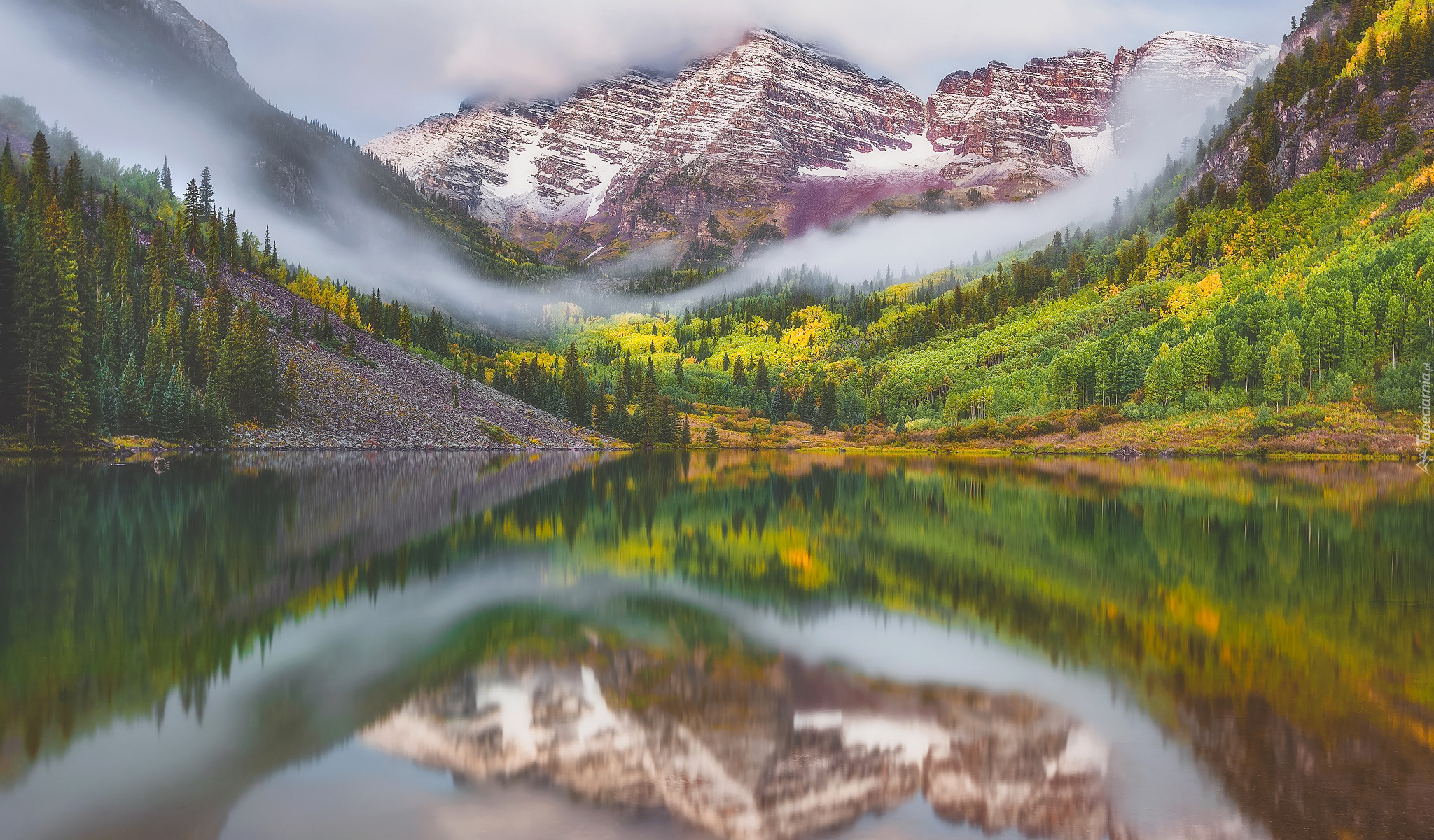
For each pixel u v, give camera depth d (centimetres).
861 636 2772
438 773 1656
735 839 1386
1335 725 1962
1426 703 2128
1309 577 3841
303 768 1664
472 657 2461
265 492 6919
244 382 14750
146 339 13650
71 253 12712
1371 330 15025
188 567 3662
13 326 9962
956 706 2097
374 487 7900
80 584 3241
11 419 10212
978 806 1548
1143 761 1758
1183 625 2948
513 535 5088
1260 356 15925
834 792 1590
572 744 1814
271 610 2952
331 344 19162
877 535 5291
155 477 8056
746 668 2406
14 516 5000
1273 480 9631
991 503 7219
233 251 19850
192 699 2042
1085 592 3516
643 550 4606
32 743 1756
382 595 3259
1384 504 6981
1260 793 1616
